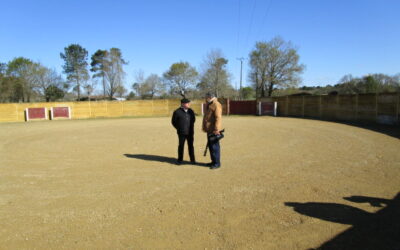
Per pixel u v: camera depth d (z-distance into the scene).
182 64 65.88
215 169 6.82
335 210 4.21
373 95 18.12
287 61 45.50
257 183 5.61
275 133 13.62
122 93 56.56
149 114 33.50
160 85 68.00
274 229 3.69
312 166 6.87
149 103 33.47
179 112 7.25
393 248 3.16
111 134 14.53
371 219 3.89
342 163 7.10
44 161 8.14
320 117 24.30
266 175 6.17
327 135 12.47
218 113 6.70
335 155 8.09
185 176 6.26
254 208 4.38
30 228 3.88
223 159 7.94
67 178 6.29
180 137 7.32
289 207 4.37
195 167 7.08
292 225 3.78
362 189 5.10
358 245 3.25
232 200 4.74
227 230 3.70
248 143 10.66
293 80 45.62
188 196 4.98
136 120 25.66
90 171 6.88
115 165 7.45
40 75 49.06
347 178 5.79
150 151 9.41
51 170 7.05
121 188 5.51
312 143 10.33
